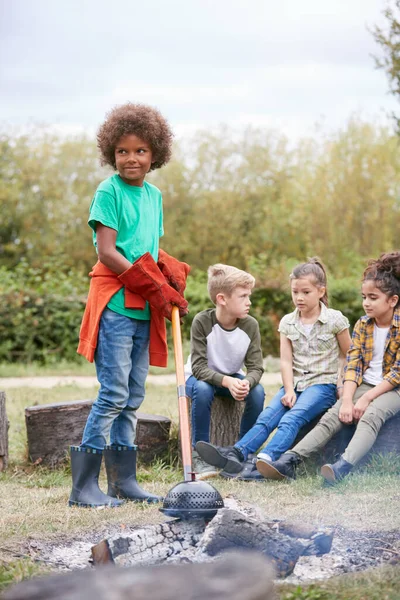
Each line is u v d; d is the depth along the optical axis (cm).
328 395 466
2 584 242
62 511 361
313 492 388
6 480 461
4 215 2692
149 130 394
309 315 481
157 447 489
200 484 286
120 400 386
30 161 2738
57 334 1360
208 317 486
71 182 2803
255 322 488
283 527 276
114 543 264
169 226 2700
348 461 411
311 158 2539
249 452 452
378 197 2017
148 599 142
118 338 385
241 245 2684
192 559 255
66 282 1420
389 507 339
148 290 383
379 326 461
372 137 2122
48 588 147
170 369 1188
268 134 2798
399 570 248
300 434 470
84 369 1272
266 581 151
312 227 2131
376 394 439
